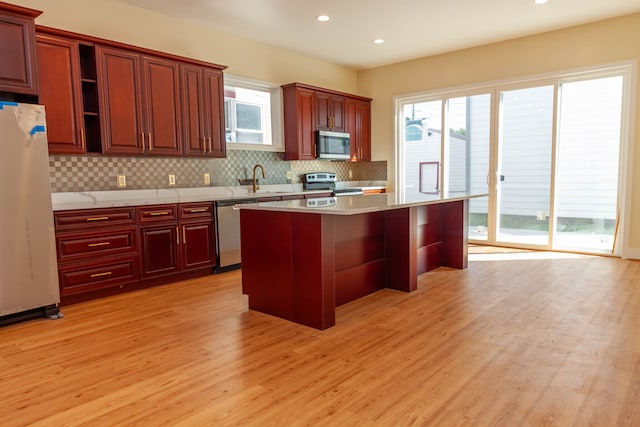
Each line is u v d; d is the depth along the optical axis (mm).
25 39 2830
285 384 1997
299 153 5406
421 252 4074
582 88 4852
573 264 4379
